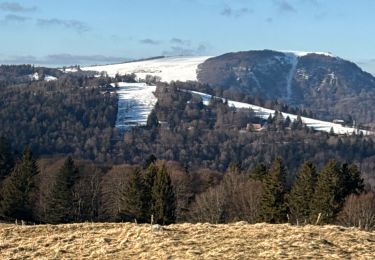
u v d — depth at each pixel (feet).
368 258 73.82
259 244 80.43
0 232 101.45
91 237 89.51
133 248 80.38
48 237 91.71
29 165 273.13
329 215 205.67
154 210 222.48
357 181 254.88
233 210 248.32
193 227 95.45
